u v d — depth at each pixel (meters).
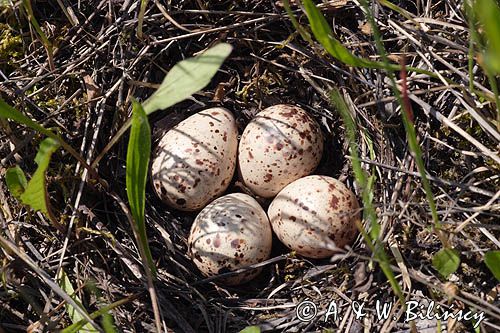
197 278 0.34
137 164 0.30
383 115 0.34
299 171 0.34
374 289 0.32
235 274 0.33
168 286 0.33
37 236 0.33
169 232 0.35
